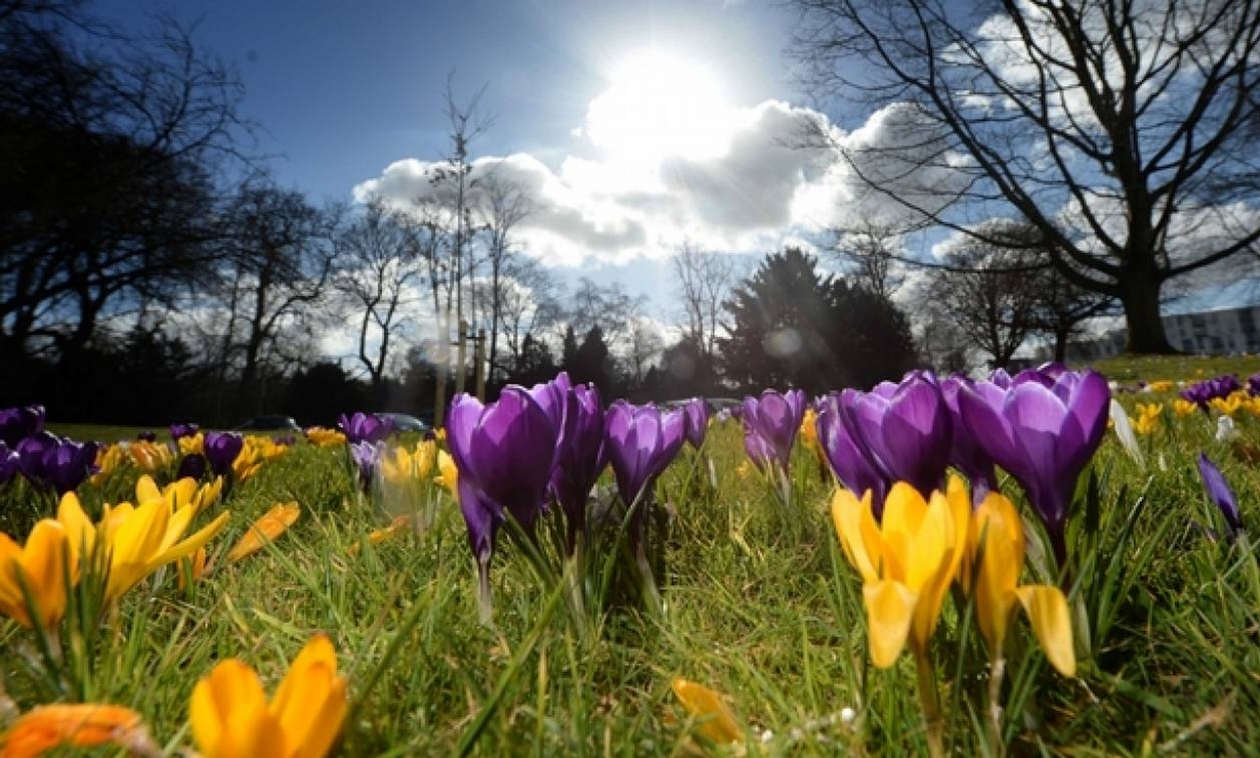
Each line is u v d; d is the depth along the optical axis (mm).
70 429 19484
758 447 2273
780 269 49500
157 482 2865
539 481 1049
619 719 769
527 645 711
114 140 20625
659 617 1133
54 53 18562
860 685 792
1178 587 1170
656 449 1295
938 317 56188
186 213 22266
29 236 19984
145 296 23578
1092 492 940
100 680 765
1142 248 29828
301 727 490
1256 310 69438
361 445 2479
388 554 1652
